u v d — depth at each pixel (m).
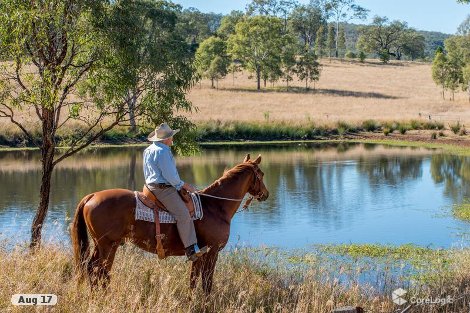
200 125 56.31
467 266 13.66
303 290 9.57
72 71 13.22
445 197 27.67
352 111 74.50
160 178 8.79
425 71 143.75
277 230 20.97
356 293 10.41
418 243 19.28
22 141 48.22
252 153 46.25
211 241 9.38
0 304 7.54
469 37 129.12
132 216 8.71
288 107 77.56
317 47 168.12
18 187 29.59
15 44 12.32
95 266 8.59
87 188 29.41
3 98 13.07
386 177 33.78
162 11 52.34
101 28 12.88
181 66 14.00
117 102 13.87
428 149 48.56
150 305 7.97
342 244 18.83
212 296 9.14
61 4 12.67
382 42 189.75
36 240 12.41
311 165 39.00
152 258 11.05
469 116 70.00
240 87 105.56
